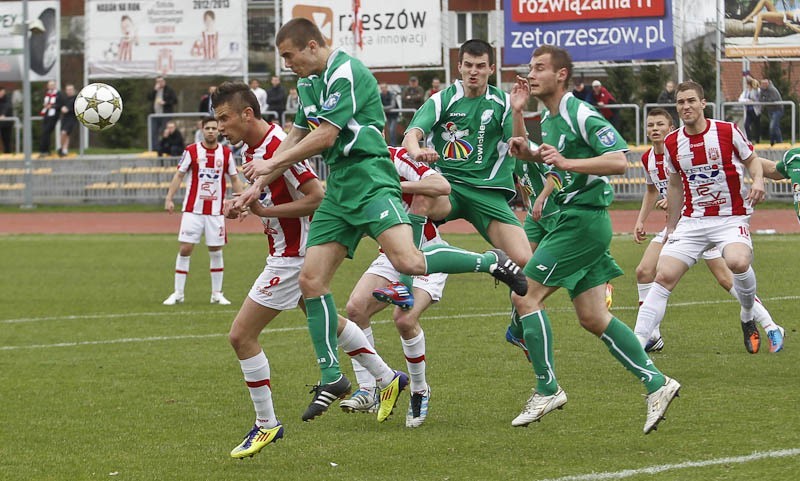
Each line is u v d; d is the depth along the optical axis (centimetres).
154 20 5409
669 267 1720
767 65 5175
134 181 5394
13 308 2580
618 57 4838
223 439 1345
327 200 1284
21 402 1566
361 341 1349
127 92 6706
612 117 4950
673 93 4844
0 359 1920
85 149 6391
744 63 4909
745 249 1736
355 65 1264
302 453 1271
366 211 1259
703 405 1438
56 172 5459
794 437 1255
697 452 1207
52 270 3372
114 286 2988
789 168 1717
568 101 1276
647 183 1973
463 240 4003
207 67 5403
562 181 1286
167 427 1409
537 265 1295
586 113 1256
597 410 1438
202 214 2625
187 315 2442
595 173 1225
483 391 1580
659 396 1255
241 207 1226
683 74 5131
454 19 6562
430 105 1677
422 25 5025
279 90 5175
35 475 1191
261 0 6341
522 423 1300
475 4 6538
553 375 1313
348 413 1488
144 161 5375
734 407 1420
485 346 1945
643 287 1955
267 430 1232
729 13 4781
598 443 1270
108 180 5419
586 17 4838
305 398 1570
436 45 5028
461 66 1688
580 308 1298
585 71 5434
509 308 2423
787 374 1634
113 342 2088
